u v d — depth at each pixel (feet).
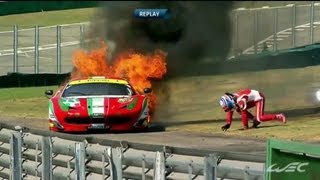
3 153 139.85
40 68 424.87
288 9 453.17
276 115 185.88
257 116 185.26
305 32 462.60
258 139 164.25
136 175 102.73
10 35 479.00
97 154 110.83
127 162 104.32
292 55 392.68
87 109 181.47
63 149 119.65
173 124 204.03
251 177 82.84
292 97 266.77
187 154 95.91
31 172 129.08
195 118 216.33
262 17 398.83
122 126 182.29
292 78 325.21
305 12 463.83
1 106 268.41
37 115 236.02
